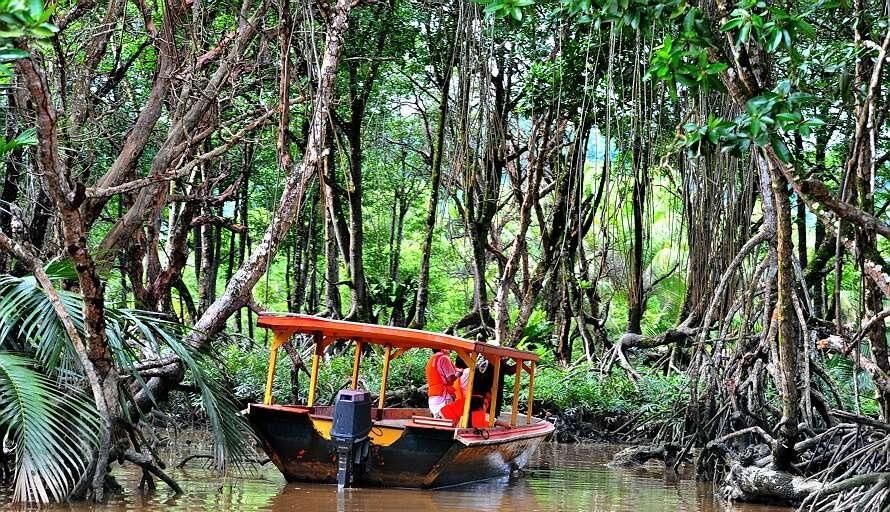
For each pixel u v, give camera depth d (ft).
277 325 37.04
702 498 37.76
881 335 35.47
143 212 38.81
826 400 45.50
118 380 29.66
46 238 43.57
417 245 112.88
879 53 29.60
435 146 82.17
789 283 33.35
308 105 58.08
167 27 40.32
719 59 26.25
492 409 39.52
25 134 28.50
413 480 34.91
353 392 34.88
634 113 48.03
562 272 79.56
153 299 45.75
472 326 82.12
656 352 78.07
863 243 31.04
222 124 41.01
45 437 26.99
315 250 86.94
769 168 30.63
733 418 43.93
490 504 33.17
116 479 34.40
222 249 107.45
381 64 67.46
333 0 51.72
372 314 87.97
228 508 29.71
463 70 53.42
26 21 18.22
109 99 52.95
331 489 34.58
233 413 33.27
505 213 96.43
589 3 26.48
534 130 69.41
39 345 28.07
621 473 45.39
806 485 34.81
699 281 52.54
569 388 64.85
